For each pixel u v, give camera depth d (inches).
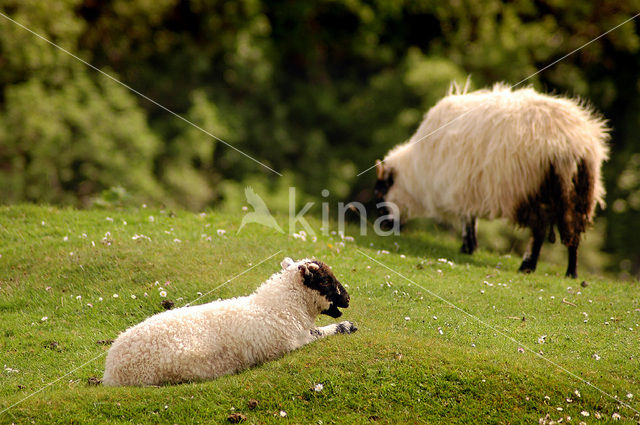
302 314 324.8
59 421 270.2
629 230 1294.3
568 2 1402.6
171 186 1039.6
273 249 492.1
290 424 269.7
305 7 1323.8
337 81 1432.1
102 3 1167.6
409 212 650.8
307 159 1233.4
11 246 490.0
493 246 996.6
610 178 1321.4
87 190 987.9
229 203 1005.8
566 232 496.4
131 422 268.4
